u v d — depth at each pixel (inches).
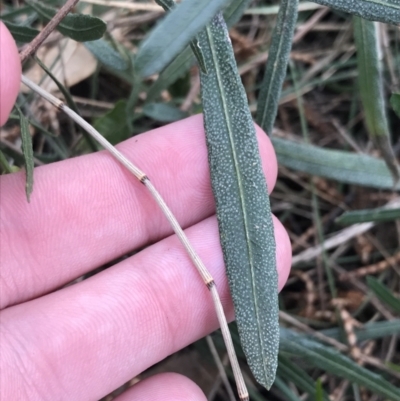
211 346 5.2
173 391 4.5
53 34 5.3
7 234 4.3
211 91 4.1
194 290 4.4
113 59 4.8
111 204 4.6
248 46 6.1
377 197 5.9
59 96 5.7
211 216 4.6
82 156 4.5
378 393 4.7
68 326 4.3
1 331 4.2
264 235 4.1
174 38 3.6
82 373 4.4
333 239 5.8
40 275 4.5
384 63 6.0
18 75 3.3
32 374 4.2
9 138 5.5
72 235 4.5
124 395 4.5
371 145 6.1
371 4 3.5
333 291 5.5
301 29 6.1
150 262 4.4
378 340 5.8
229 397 5.6
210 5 3.5
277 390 5.6
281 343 4.9
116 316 4.4
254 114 6.0
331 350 4.8
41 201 4.4
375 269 5.8
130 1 5.4
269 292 4.0
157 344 4.5
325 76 6.2
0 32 3.2
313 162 5.1
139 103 6.0
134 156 4.5
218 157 4.1
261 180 4.1
